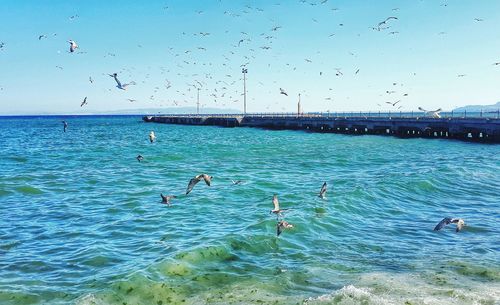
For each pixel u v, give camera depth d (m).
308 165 36.44
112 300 10.62
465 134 58.50
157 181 28.44
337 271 12.33
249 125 108.25
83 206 20.89
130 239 15.35
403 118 68.00
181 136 77.69
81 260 13.33
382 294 10.75
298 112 110.00
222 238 14.81
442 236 15.70
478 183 26.12
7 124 177.75
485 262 12.98
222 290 11.09
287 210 18.45
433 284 11.36
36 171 33.41
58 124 174.50
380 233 16.03
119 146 57.44
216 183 27.22
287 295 10.79
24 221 18.09
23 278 12.02
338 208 19.19
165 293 10.93
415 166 34.75
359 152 46.94
